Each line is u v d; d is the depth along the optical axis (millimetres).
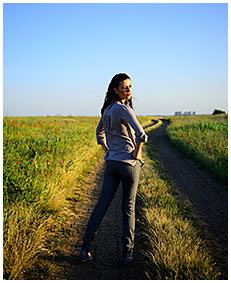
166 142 15445
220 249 3025
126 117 2545
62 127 13664
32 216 3275
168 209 3854
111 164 2658
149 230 3152
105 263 2637
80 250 2834
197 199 5016
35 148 6246
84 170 6348
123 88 2711
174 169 7863
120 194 4941
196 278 2316
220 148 8812
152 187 5012
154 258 2557
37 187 3865
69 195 4465
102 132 3086
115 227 3479
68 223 3482
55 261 2602
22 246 2588
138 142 2531
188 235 3145
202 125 16859
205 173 7426
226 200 5023
